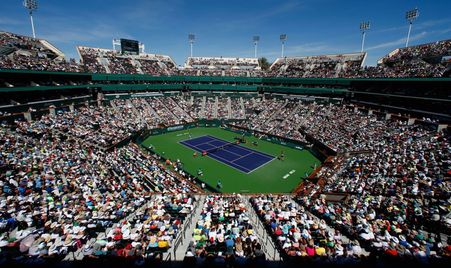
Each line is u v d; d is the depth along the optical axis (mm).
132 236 15859
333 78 66062
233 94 85875
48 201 19922
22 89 42250
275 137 55656
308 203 22578
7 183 22062
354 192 24359
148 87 75625
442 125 37406
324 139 46594
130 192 23906
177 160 39625
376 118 49500
